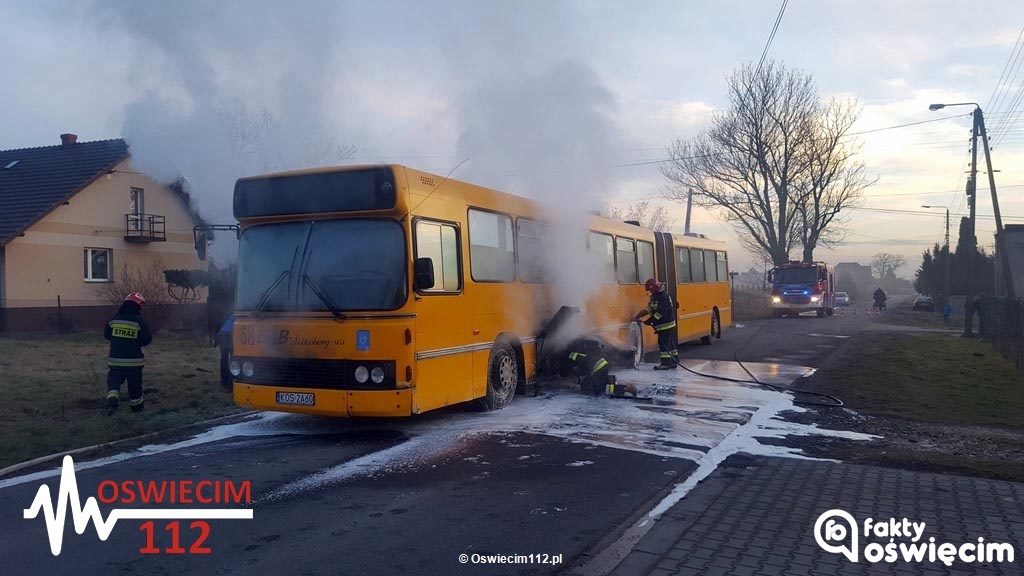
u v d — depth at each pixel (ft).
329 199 27.37
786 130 138.21
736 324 108.99
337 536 17.79
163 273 79.97
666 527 18.51
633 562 16.26
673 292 58.03
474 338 31.01
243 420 31.89
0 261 78.89
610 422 31.04
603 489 21.58
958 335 89.20
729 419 32.01
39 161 90.99
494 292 32.78
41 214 79.46
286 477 22.85
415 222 27.30
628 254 48.42
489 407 32.65
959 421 32.94
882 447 27.37
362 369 26.27
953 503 20.57
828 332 90.22
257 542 17.46
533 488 21.65
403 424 30.60
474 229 31.50
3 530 18.56
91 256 88.07
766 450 26.63
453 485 21.94
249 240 28.78
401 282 26.53
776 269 138.62
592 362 37.78
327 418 31.94
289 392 27.17
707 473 23.50
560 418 31.78
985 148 88.38
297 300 27.32
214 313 62.59
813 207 147.43
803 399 37.60
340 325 26.53
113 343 33.17
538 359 36.91
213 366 49.80
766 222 144.97
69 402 35.27
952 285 217.77
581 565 16.14
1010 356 57.57
